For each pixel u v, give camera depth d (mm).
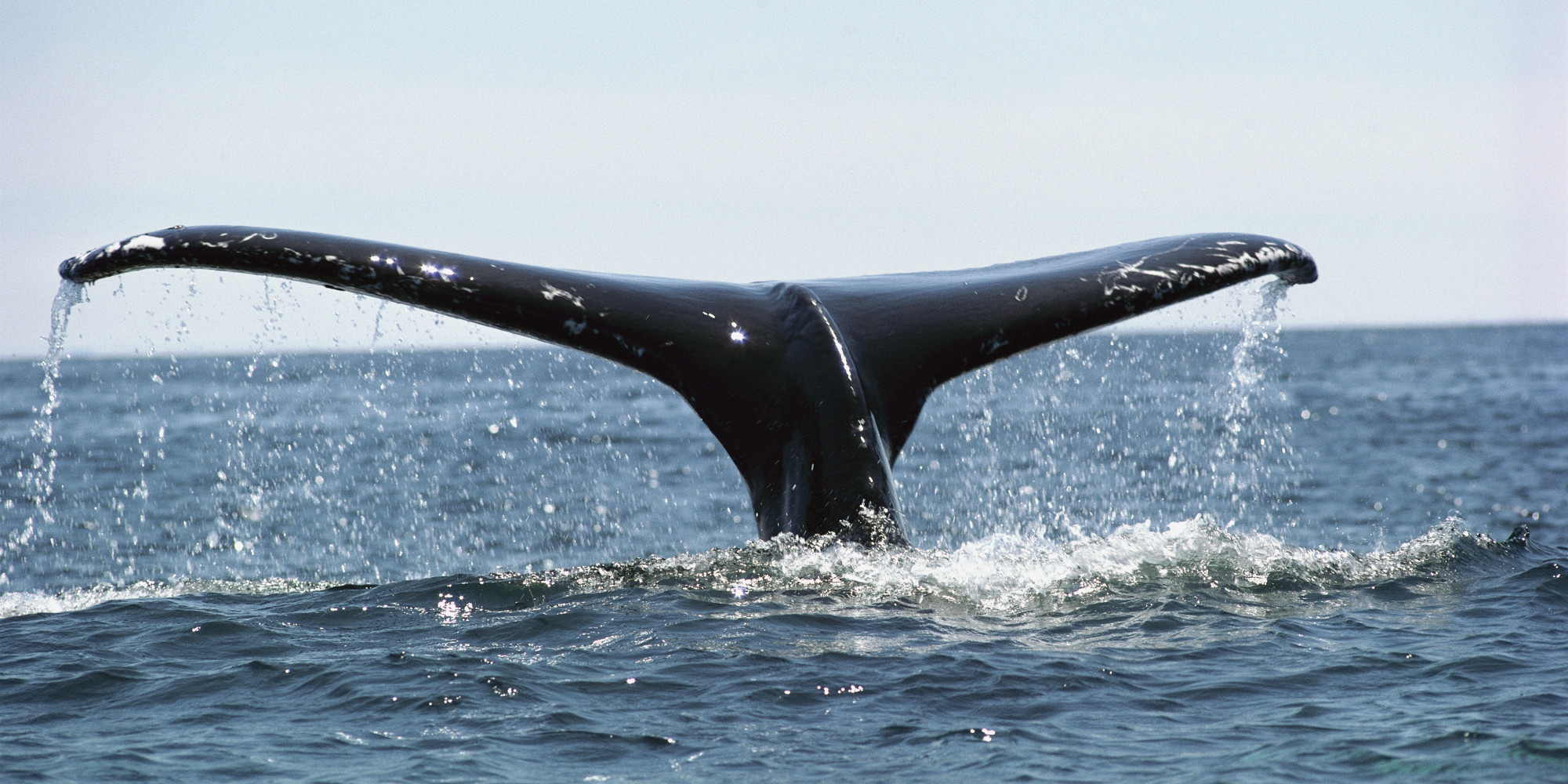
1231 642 19875
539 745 15781
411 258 22156
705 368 22578
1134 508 50031
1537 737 15406
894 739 15820
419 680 18344
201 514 49000
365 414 105125
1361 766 14734
